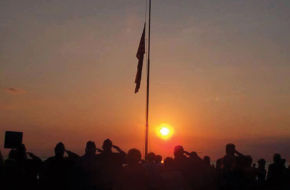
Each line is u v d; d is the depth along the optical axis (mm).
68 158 13383
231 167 14922
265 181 16203
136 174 12016
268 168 16172
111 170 12867
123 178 12070
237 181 14695
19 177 12758
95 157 12977
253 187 14945
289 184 15828
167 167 14461
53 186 13148
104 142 13086
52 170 13172
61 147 13320
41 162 14031
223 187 14680
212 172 14531
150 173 13430
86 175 12820
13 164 12734
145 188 12117
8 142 13594
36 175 13859
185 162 14398
